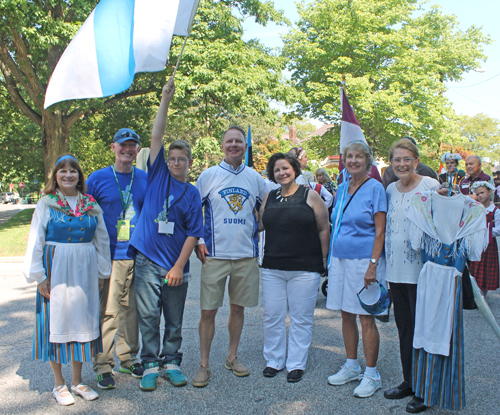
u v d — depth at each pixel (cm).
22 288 703
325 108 2152
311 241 373
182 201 348
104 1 357
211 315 362
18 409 311
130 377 368
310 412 305
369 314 335
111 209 367
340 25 2294
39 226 314
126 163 373
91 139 2273
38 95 1529
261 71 1747
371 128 2375
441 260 297
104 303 356
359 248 345
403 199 328
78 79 354
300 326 370
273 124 1852
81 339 317
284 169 372
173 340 356
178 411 307
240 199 369
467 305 296
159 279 346
